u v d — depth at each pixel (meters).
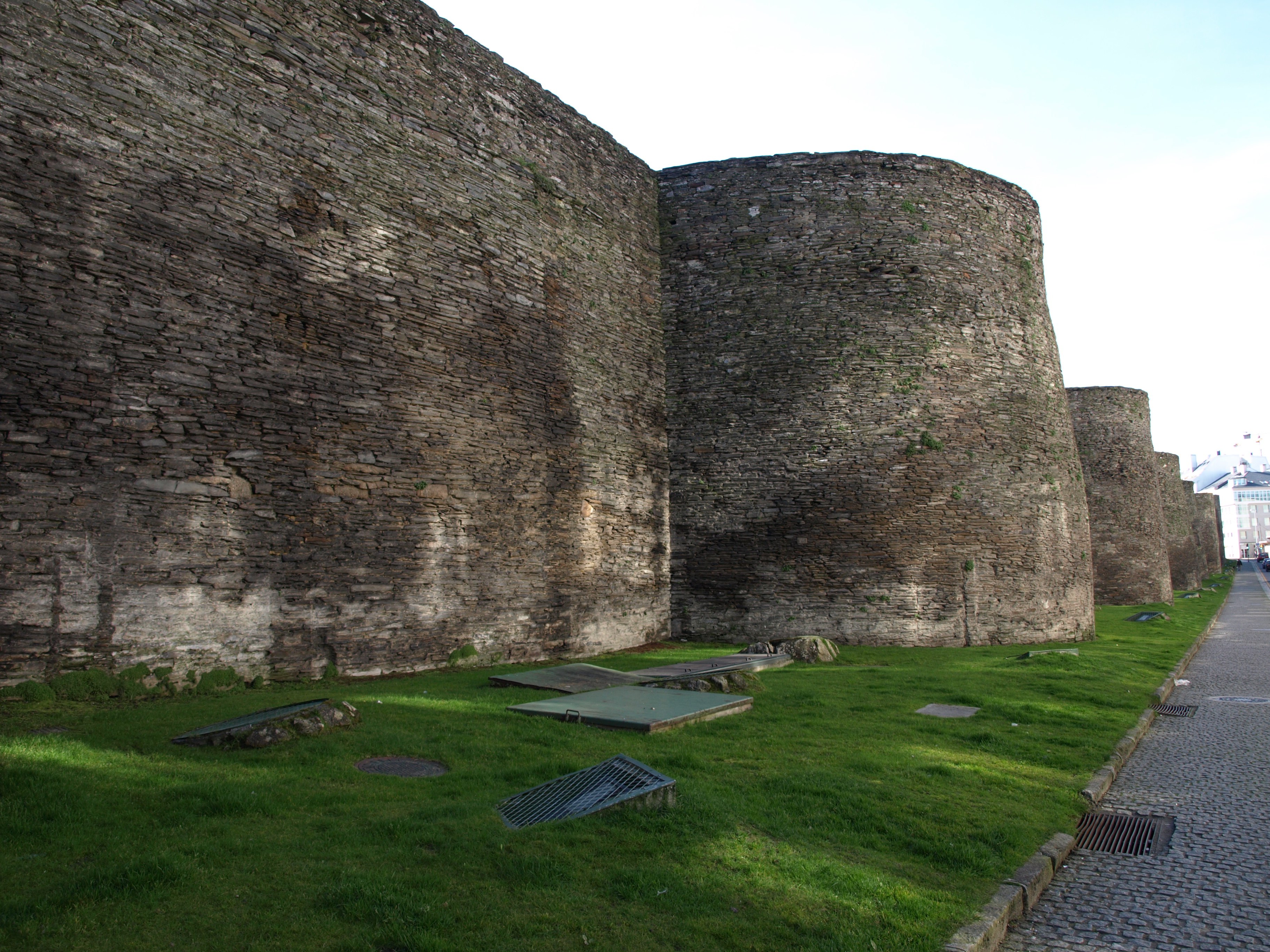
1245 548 131.25
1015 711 8.95
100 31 8.33
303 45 10.27
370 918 3.54
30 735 6.08
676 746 6.69
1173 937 4.25
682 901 3.89
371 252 10.77
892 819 5.27
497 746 6.37
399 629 10.57
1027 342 17.86
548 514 13.23
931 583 15.59
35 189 7.71
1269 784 7.06
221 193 9.18
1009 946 4.13
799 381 16.14
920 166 17.11
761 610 15.80
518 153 13.45
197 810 4.66
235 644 8.85
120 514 8.03
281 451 9.45
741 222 16.92
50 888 3.63
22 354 7.51
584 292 14.68
